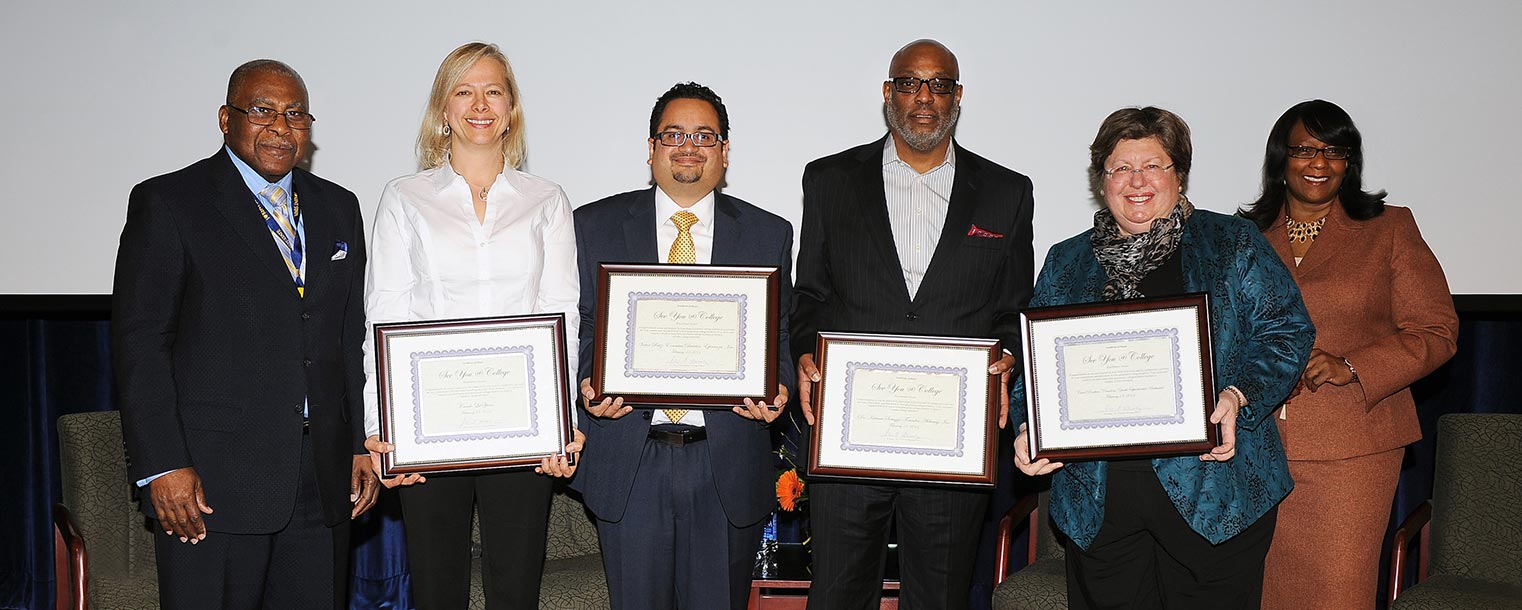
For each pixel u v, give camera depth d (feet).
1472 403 12.25
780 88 11.19
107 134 11.04
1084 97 11.20
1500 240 11.18
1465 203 11.18
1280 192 9.07
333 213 8.45
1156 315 7.41
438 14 11.05
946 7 11.15
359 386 8.54
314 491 8.30
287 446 8.00
